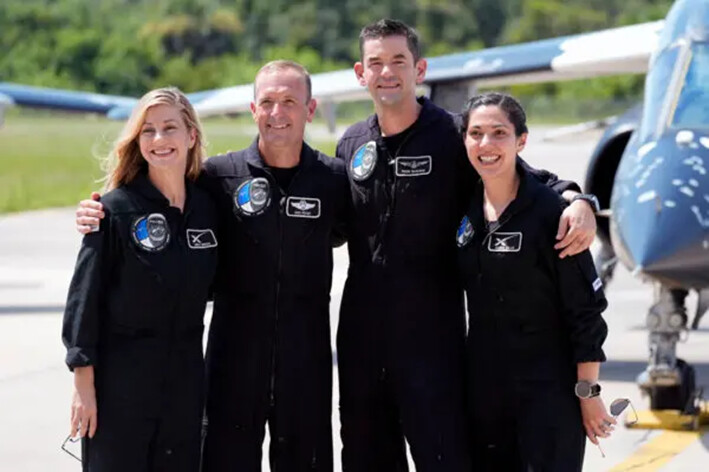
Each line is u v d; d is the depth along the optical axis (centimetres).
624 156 1500
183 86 13688
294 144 951
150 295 886
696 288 1391
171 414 898
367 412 974
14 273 3136
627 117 1764
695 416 1502
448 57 2172
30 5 14112
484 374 912
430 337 950
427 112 962
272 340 949
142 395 890
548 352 901
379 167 959
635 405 1612
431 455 922
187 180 937
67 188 6347
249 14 17625
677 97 1488
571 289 884
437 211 952
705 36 1539
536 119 13300
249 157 955
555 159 7975
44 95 2806
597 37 1997
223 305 964
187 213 906
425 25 17512
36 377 1833
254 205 943
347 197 975
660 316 1491
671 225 1338
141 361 888
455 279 970
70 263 3347
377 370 962
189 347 906
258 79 948
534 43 2114
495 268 894
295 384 951
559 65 1941
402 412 946
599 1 18000
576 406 900
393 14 17488
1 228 4347
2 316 2422
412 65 948
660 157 1414
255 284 948
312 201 952
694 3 1594
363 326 962
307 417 957
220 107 2370
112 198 894
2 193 6009
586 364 890
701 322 2412
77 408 883
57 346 2089
